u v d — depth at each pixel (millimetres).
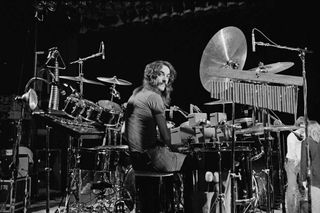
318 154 3832
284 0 6586
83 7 7730
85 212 4859
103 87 8164
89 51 8242
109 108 4938
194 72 7512
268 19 6805
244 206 3295
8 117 6309
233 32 3521
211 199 3076
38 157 6758
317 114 6297
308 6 6422
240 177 3256
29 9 6961
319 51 6336
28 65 7277
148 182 2680
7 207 5070
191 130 3820
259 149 4359
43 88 6555
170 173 2707
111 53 8211
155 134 2707
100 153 4406
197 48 7484
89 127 3260
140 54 7980
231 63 3525
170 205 2701
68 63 7879
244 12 6980
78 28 8062
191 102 7516
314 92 6316
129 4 7605
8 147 6117
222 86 3172
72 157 4719
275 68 3998
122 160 4617
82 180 5324
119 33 8133
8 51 7059
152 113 2684
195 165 3006
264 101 3248
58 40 7848
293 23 6570
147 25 7805
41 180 6922
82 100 4273
